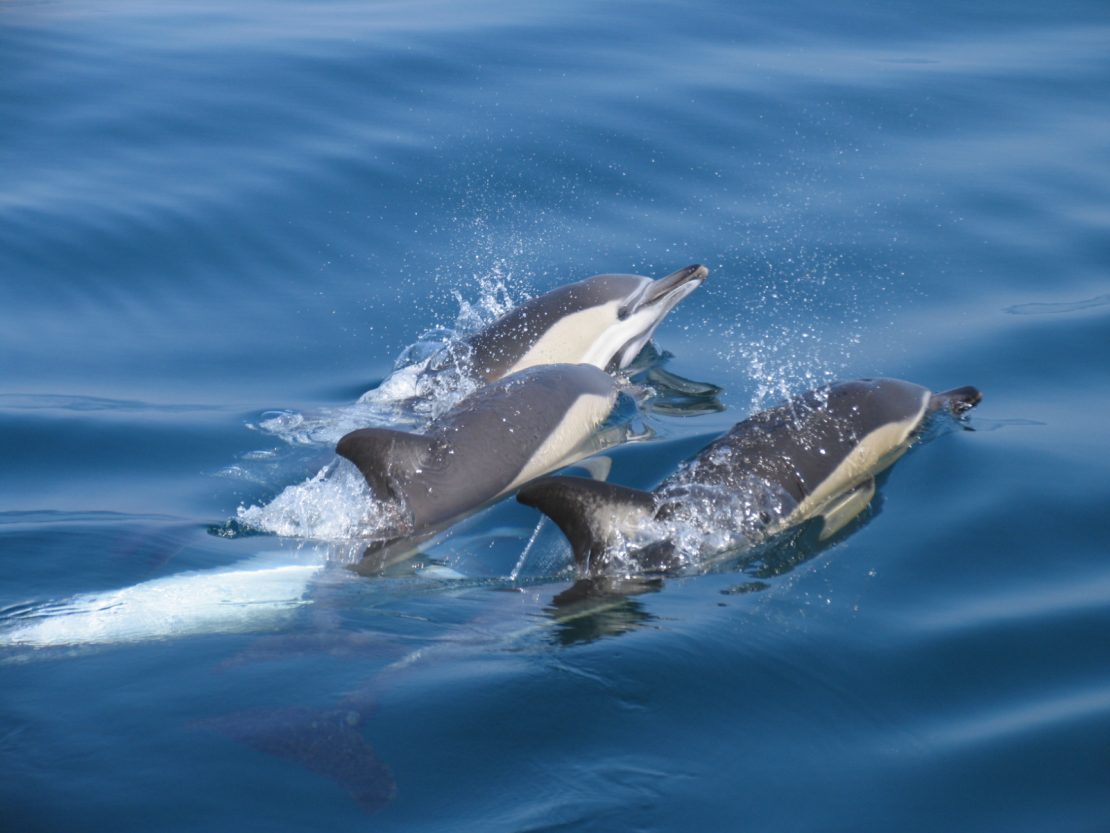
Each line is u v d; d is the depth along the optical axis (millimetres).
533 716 8688
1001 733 8750
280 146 23609
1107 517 11812
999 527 11719
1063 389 14742
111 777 7965
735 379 15836
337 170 22609
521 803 7848
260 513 12664
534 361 15953
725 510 11680
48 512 12641
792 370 15891
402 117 24609
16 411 15203
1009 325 16531
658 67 26625
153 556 11516
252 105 25406
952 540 11531
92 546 11703
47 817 7613
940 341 16266
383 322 18031
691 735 8617
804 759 8445
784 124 23734
